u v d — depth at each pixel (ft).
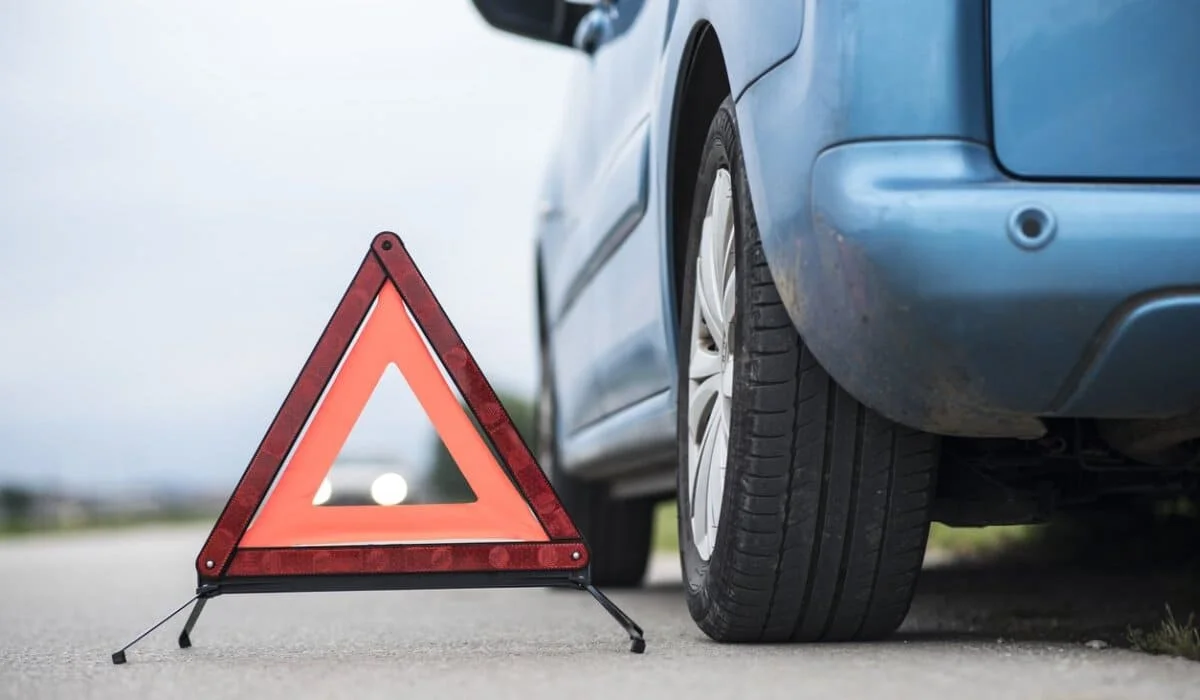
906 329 6.03
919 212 5.97
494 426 7.63
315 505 7.64
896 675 6.27
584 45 11.81
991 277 5.91
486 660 7.38
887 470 7.05
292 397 7.62
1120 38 6.16
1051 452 7.59
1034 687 5.87
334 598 14.51
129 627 10.91
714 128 7.93
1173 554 13.46
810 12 6.48
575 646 8.10
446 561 7.53
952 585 12.42
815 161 6.29
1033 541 15.55
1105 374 6.05
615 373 10.91
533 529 7.62
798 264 6.44
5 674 7.40
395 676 6.75
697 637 8.36
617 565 15.35
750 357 7.12
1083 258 5.90
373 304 7.76
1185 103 6.15
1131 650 7.18
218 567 7.52
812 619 7.48
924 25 6.20
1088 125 6.14
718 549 7.47
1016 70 6.15
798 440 7.04
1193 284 5.92
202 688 6.51
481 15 12.75
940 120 6.15
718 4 7.52
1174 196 6.01
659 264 9.11
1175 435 6.70
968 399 6.17
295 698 6.10
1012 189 6.02
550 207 14.60
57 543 47.85
